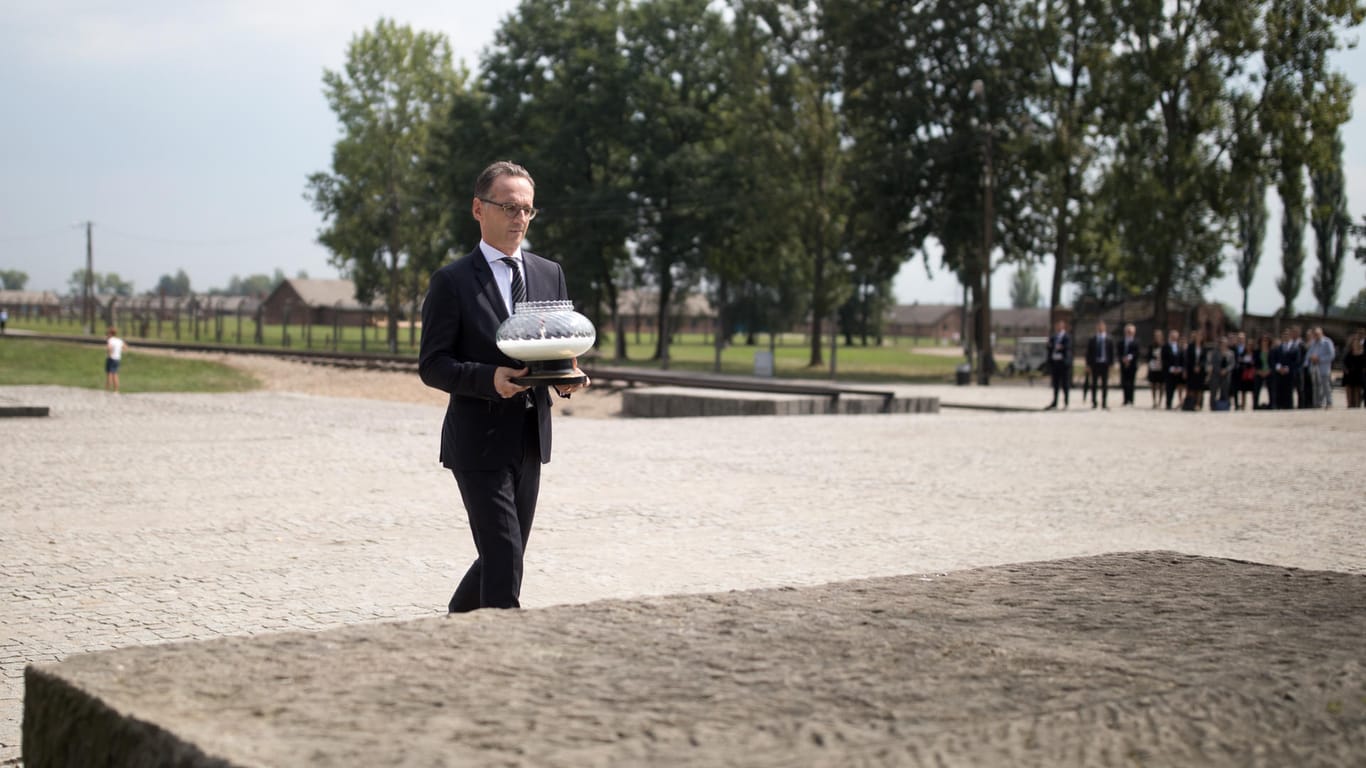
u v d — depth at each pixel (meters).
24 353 56.59
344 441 20.06
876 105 62.88
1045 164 57.97
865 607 3.58
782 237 72.12
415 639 3.09
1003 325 193.88
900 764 2.19
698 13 76.12
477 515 5.43
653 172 73.19
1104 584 4.01
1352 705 2.62
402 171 88.69
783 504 13.24
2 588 8.72
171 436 20.83
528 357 5.12
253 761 2.11
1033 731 2.40
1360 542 11.02
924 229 64.75
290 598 8.47
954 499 13.75
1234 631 3.32
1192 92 55.41
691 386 39.06
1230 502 13.61
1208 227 57.53
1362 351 32.59
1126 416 27.55
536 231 76.62
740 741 2.29
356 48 88.06
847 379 60.56
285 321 85.12
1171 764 2.25
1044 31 57.47
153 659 2.85
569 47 76.38
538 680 2.71
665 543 10.78
